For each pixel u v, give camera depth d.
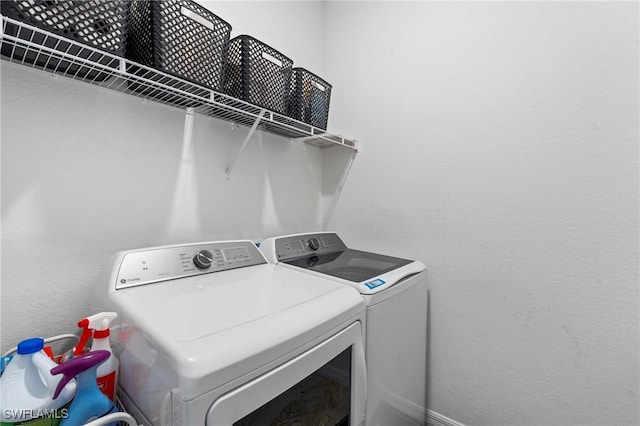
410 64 1.63
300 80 1.42
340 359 0.86
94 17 0.76
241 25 1.53
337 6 1.99
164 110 1.22
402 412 1.22
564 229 1.18
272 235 1.71
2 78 0.85
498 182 1.34
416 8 1.61
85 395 0.65
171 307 0.75
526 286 1.27
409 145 1.63
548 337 1.21
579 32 1.15
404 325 1.21
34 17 0.68
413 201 1.61
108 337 0.77
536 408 1.24
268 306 0.77
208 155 1.38
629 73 1.05
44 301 0.93
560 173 1.19
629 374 1.05
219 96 1.09
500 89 1.33
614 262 1.08
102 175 1.05
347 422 0.89
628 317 1.06
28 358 0.67
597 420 1.11
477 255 1.40
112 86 1.06
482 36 1.38
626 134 1.06
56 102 0.94
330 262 1.38
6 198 0.86
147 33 0.89
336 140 1.73
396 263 1.40
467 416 1.42
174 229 1.26
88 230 1.02
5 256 0.86
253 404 0.59
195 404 0.51
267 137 1.67
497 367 1.34
